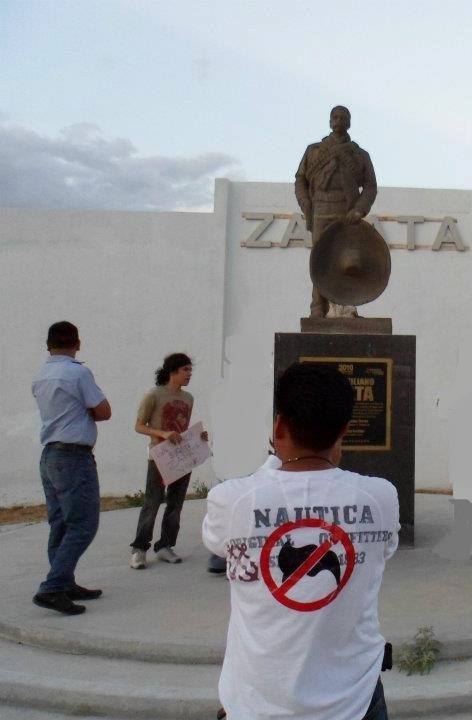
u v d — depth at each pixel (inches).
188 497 482.6
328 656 84.0
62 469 209.3
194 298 520.4
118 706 165.5
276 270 523.5
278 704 82.2
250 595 85.0
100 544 313.7
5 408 518.9
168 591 233.9
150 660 184.1
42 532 348.8
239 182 527.2
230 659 87.2
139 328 521.7
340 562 84.8
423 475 509.4
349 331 279.3
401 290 517.3
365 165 293.9
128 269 522.6
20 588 242.5
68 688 168.7
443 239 516.7
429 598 218.7
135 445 518.6
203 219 521.0
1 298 522.0
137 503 469.7
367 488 89.5
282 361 272.7
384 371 273.0
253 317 522.3
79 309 522.9
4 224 523.5
